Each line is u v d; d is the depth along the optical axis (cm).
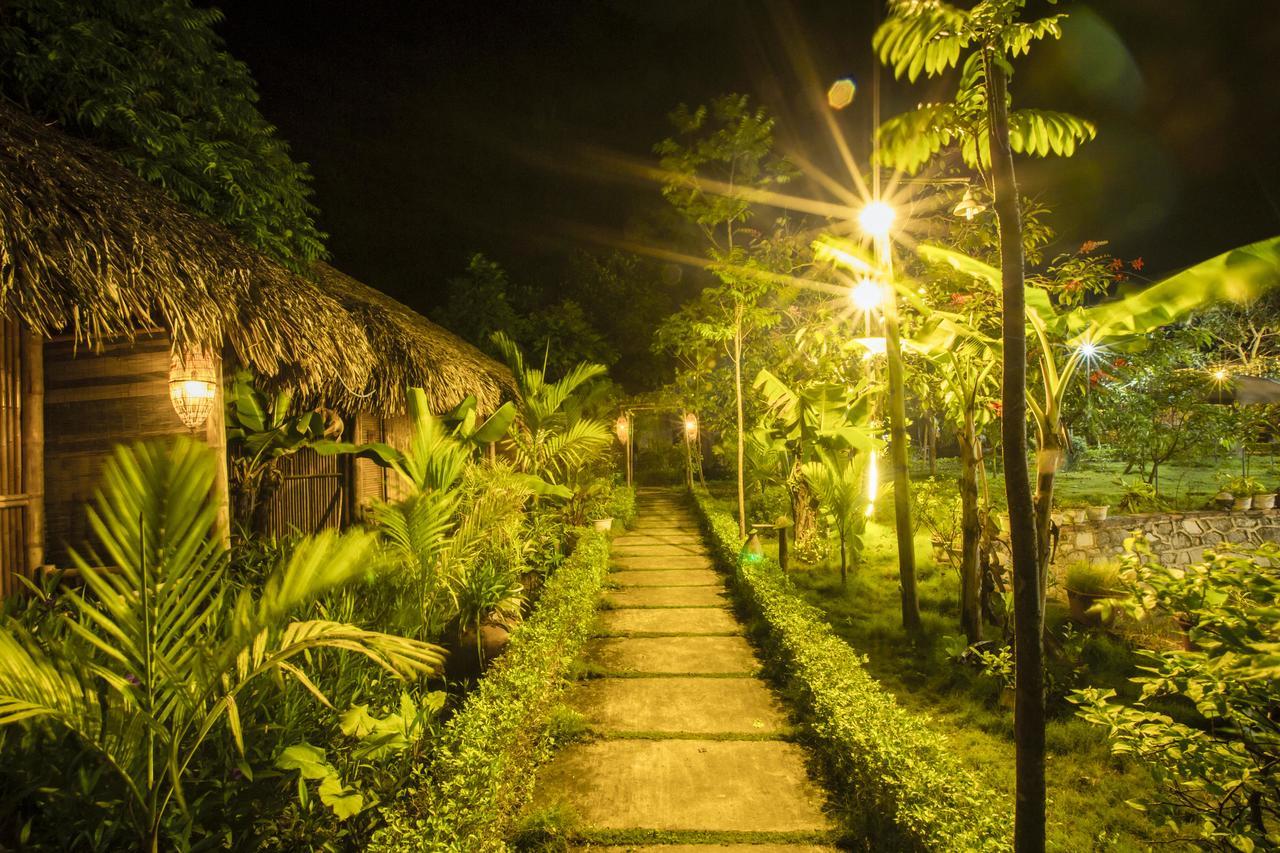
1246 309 1526
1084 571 629
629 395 2033
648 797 358
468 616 506
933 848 264
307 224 734
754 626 643
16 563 413
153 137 566
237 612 226
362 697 340
